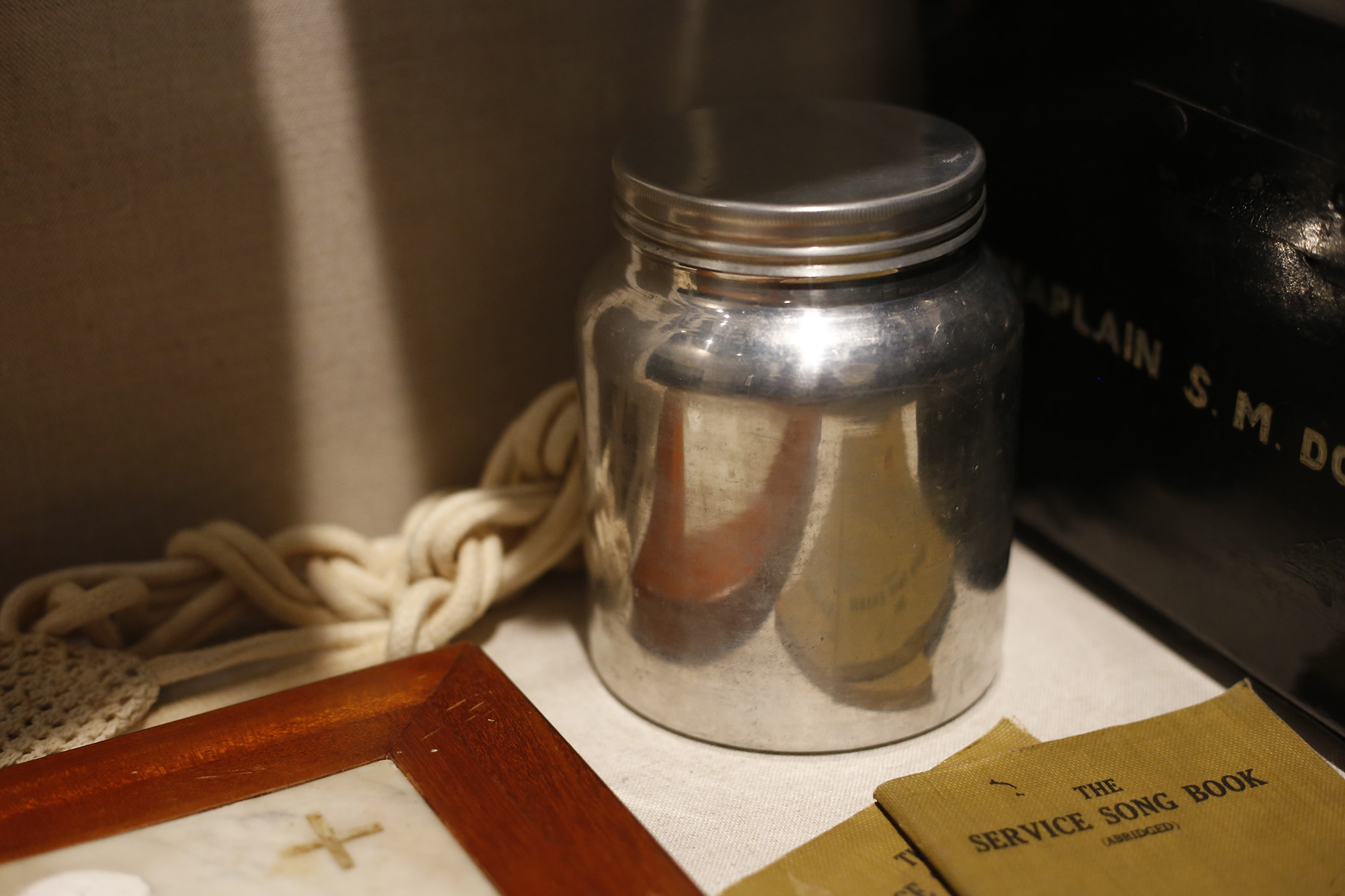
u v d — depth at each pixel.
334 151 0.60
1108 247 0.58
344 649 0.60
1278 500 0.55
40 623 0.57
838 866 0.51
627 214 0.54
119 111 0.57
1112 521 0.61
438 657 0.55
